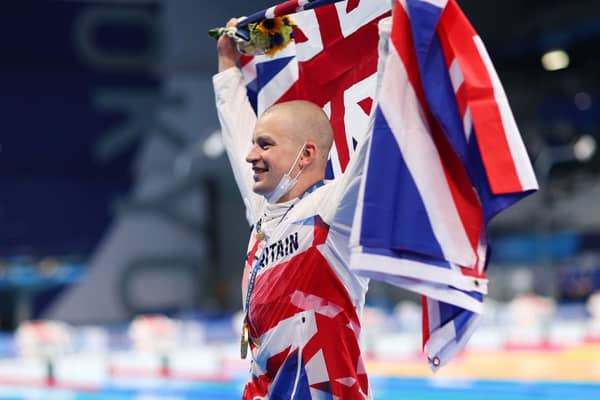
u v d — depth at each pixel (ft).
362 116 27.81
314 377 23.95
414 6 22.72
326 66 28.91
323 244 24.18
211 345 140.67
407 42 22.82
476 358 114.21
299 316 24.16
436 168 22.48
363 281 24.90
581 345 124.47
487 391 84.94
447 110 22.45
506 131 22.08
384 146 22.30
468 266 22.30
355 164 23.25
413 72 22.76
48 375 109.40
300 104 25.93
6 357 134.51
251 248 26.50
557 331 138.62
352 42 28.40
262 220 26.20
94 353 130.93
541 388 83.25
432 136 22.67
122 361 121.39
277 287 24.61
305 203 24.93
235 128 30.14
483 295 22.49
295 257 24.45
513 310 136.36
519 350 124.16
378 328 124.67
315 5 27.96
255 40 29.96
